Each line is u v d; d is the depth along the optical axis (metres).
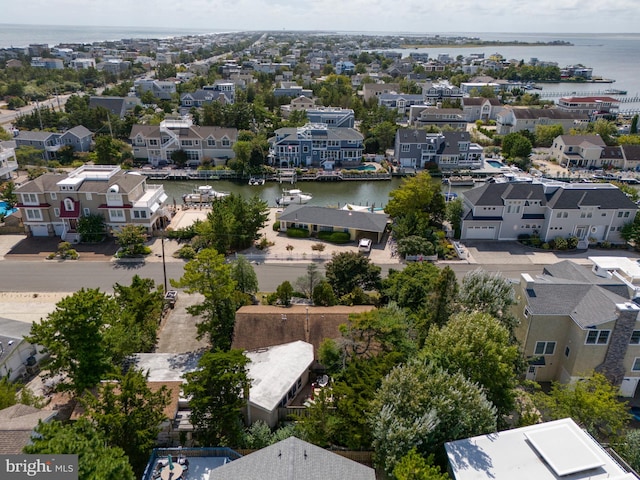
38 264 65.81
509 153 125.50
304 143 115.50
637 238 71.88
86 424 27.73
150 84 189.25
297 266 66.75
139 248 68.38
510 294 43.69
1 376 41.06
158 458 32.94
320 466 28.34
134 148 116.94
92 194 71.81
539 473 28.61
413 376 32.44
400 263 67.38
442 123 151.75
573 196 73.12
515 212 74.69
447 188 107.25
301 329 44.94
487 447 30.55
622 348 39.78
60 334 37.62
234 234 69.88
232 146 114.88
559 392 36.91
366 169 114.69
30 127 135.00
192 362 42.41
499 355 36.53
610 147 119.44
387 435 29.83
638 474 30.95
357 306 50.56
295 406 38.22
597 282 44.59
